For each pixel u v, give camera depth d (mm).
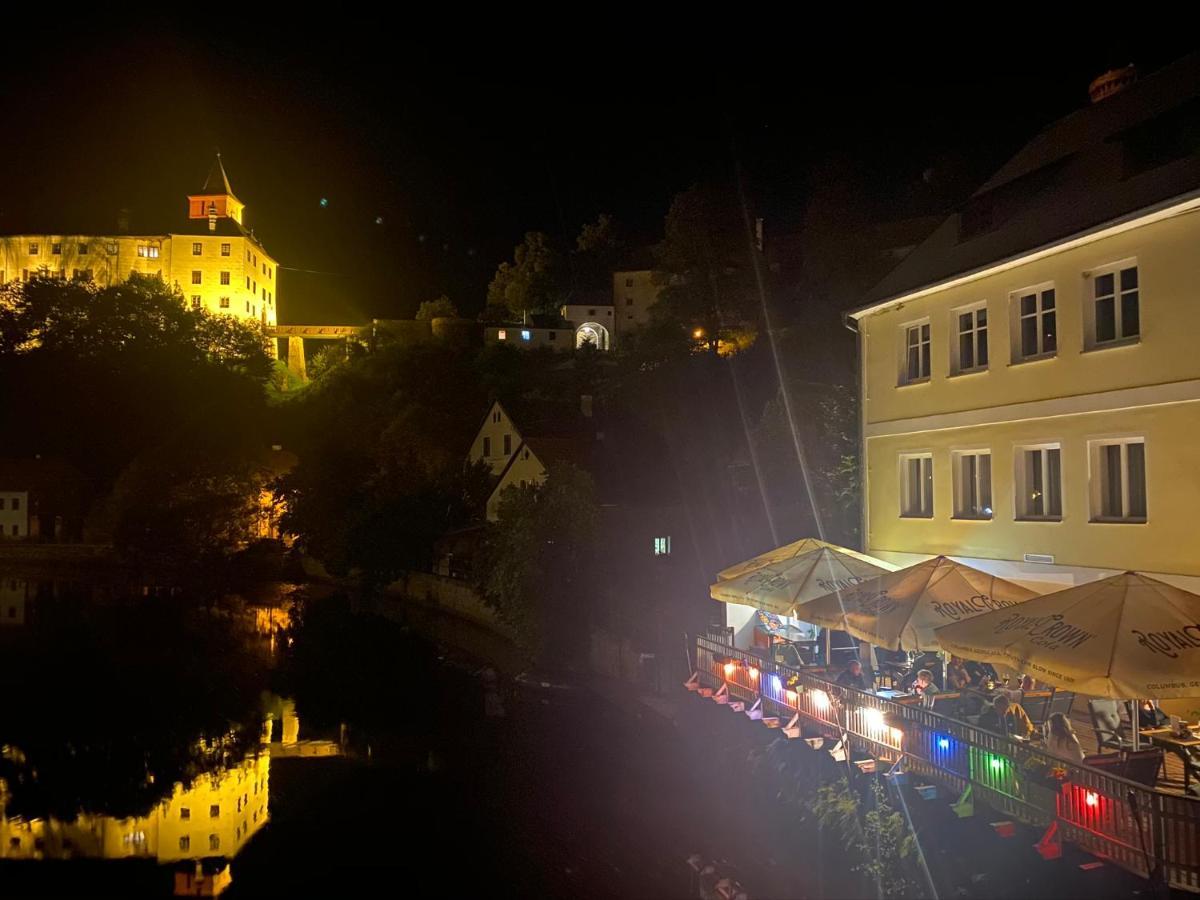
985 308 17781
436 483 49344
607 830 15148
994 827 10641
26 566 65688
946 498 18547
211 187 111188
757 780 15836
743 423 52125
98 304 89438
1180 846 8312
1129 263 14383
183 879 14297
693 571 34719
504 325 94625
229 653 33562
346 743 21969
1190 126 14398
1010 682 13430
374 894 13516
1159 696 8875
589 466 42094
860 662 17031
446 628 36438
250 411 80562
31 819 17141
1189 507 13164
